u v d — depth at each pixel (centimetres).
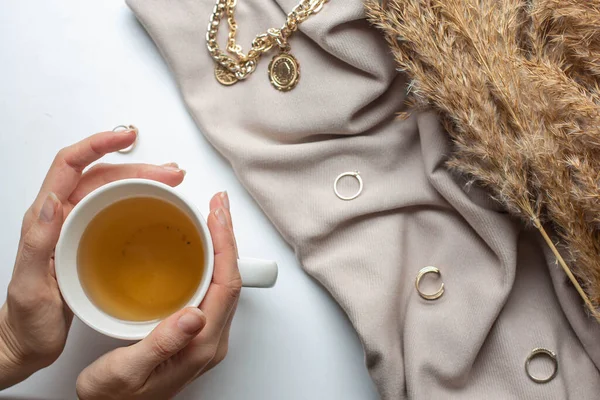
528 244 58
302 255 59
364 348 57
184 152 61
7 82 63
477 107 52
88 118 62
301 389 59
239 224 61
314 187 59
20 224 62
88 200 48
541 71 50
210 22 59
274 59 59
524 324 57
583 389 56
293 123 59
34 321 49
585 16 50
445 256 58
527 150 51
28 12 63
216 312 49
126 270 51
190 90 61
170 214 50
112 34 63
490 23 51
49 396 59
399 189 59
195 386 59
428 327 57
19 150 62
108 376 48
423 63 54
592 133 50
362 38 57
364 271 58
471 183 56
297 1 58
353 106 58
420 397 56
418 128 58
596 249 52
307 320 60
